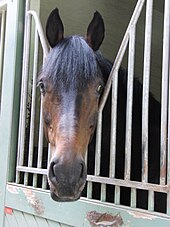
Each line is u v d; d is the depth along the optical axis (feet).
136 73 9.80
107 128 4.76
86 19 8.55
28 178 5.42
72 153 3.29
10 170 5.62
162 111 3.48
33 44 6.04
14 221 5.38
